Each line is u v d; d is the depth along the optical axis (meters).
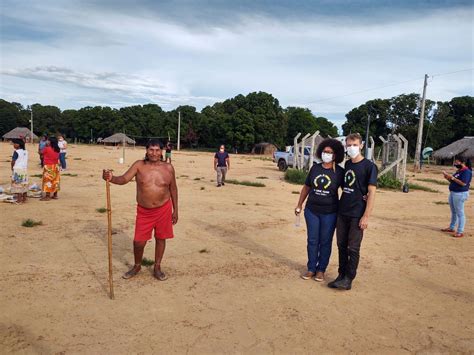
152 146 5.40
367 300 5.14
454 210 9.41
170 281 5.50
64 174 18.48
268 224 9.41
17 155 10.39
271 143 79.69
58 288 5.09
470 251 7.85
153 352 3.70
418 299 5.26
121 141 80.38
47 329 4.05
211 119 87.69
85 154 40.22
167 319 4.37
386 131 80.38
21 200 10.59
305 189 5.91
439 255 7.45
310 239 5.79
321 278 5.77
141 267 6.02
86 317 4.34
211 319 4.41
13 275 5.45
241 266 6.28
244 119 75.94
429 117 74.56
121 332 4.05
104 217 9.23
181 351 3.74
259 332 4.17
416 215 11.84
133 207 10.59
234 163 36.84
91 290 5.08
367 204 5.25
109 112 101.81
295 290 5.38
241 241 7.80
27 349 3.67
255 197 13.91
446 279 6.11
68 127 110.69
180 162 33.03
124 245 7.11
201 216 10.00
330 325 4.40
